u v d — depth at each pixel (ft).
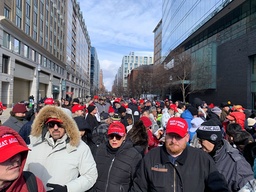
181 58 131.54
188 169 8.52
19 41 123.34
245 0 91.81
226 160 10.14
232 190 9.56
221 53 114.01
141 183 9.07
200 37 148.56
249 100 88.69
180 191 8.36
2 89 110.11
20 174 5.77
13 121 17.92
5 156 5.24
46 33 176.96
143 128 14.15
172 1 217.56
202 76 119.03
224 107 31.60
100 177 11.38
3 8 102.63
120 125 11.98
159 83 154.92
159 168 8.70
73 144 9.78
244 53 92.07
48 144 9.93
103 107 46.93
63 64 239.91
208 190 8.48
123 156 11.37
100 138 17.31
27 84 152.25
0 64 100.42
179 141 8.52
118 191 10.87
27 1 133.80
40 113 9.93
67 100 38.37
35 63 150.51
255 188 6.75
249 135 12.78
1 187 5.67
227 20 112.06
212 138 10.21
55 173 9.43
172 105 34.09
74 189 9.14
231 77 102.78
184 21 172.55
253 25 88.43
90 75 644.27
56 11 209.87
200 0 136.15
